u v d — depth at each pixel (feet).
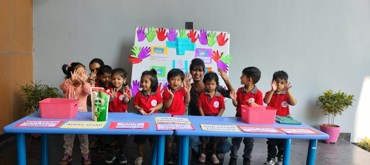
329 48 12.96
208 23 12.37
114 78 8.72
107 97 6.54
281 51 12.80
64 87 8.80
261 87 12.87
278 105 9.20
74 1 11.95
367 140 13.10
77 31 12.07
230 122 7.11
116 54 12.30
